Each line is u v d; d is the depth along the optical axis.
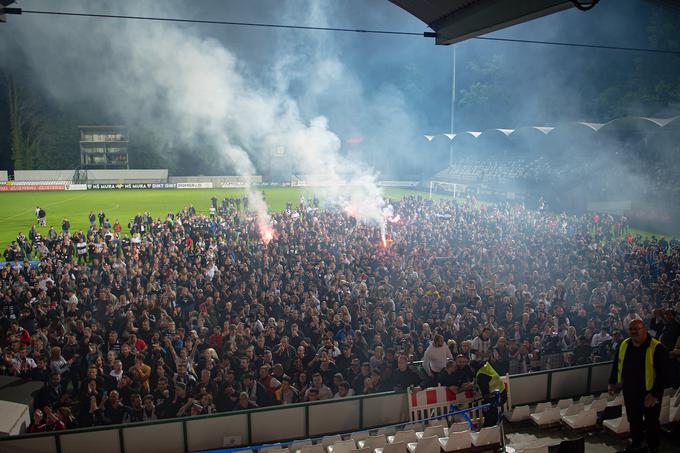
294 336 13.16
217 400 10.57
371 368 11.46
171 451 9.58
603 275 18.64
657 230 38.38
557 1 6.88
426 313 15.09
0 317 15.03
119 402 10.16
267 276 17.89
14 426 9.93
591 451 8.77
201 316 14.27
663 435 8.64
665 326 12.20
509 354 11.95
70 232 37.47
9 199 57.94
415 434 8.69
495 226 30.86
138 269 19.42
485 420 9.30
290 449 8.61
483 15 8.47
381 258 21.03
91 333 12.88
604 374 11.51
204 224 32.78
